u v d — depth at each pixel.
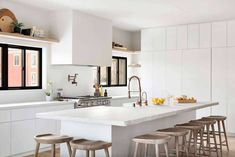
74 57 6.43
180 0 5.62
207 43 7.68
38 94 6.41
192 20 7.48
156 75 8.46
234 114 7.34
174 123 5.34
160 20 7.50
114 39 8.73
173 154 5.08
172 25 8.14
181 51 8.05
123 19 7.41
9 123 5.04
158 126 4.75
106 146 3.26
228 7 6.15
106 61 7.42
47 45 6.59
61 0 5.69
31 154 5.50
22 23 5.97
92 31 6.94
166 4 5.93
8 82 5.94
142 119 3.45
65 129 3.93
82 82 7.50
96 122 3.32
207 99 7.68
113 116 3.57
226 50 7.43
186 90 7.98
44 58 6.57
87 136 3.76
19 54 6.17
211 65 7.62
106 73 8.62
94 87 7.87
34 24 6.34
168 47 8.27
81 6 6.14
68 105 6.21
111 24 7.56
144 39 8.68
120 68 9.17
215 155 5.55
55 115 3.67
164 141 3.40
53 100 6.57
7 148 5.01
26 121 5.34
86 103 6.58
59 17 6.54
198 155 5.39
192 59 7.89
